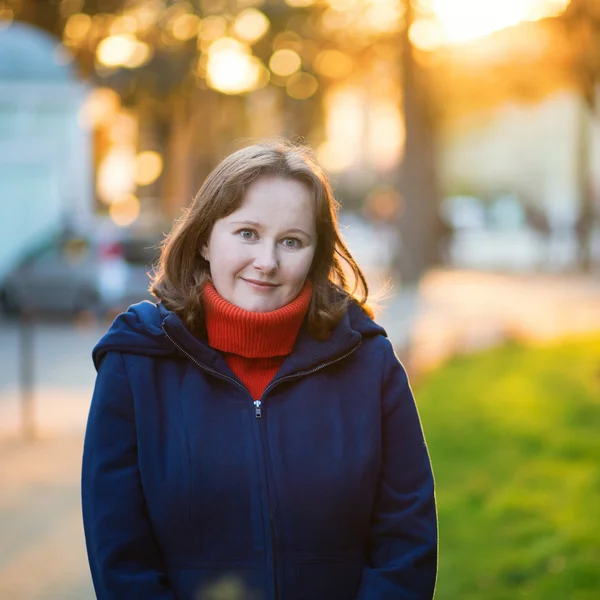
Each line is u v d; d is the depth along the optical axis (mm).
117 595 2156
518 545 5004
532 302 18875
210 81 26125
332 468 2287
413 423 2422
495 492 5914
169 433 2273
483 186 51781
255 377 2371
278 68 25188
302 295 2391
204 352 2297
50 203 20203
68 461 7184
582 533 4984
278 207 2316
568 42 8312
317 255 2471
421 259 23656
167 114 27562
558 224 29625
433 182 23859
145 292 16156
